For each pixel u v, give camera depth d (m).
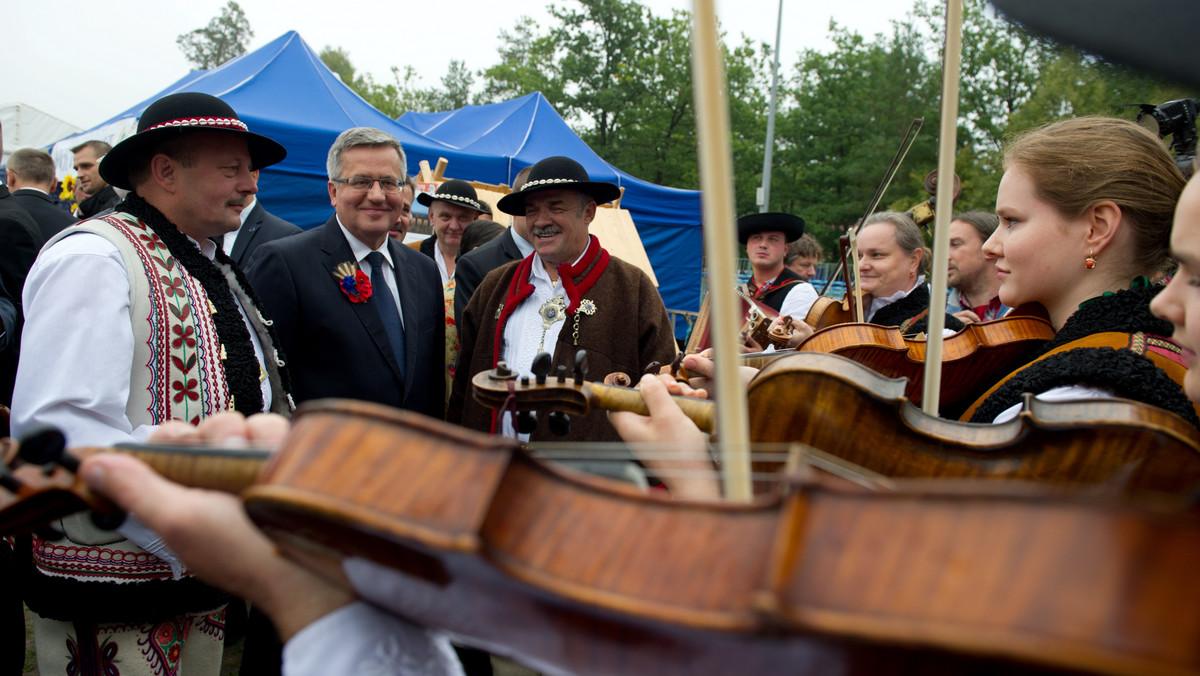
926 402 1.33
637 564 0.61
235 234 4.35
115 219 2.07
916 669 0.49
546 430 2.89
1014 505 0.49
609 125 36.28
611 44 35.47
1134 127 1.55
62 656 2.04
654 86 34.41
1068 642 0.44
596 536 0.64
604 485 0.67
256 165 2.53
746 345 2.97
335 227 3.06
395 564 0.71
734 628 0.52
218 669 2.38
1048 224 1.56
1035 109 10.90
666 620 0.56
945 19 1.12
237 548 0.84
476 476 0.65
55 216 4.82
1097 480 1.19
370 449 0.69
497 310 3.24
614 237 7.11
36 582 1.96
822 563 0.53
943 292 1.26
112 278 1.94
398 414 0.70
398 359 3.08
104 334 1.88
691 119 34.03
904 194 25.72
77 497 0.84
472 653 2.83
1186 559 0.44
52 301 1.88
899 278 3.96
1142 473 1.16
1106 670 0.43
